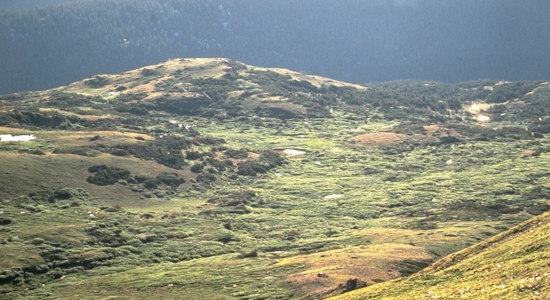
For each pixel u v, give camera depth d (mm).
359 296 74500
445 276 70625
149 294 108688
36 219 156875
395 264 111812
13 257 129250
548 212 82625
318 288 99500
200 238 153875
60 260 131875
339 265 111250
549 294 48688
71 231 148625
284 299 98312
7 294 116000
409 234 145125
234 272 118938
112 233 151250
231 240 154750
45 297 112562
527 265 60156
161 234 154750
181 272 122312
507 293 52781
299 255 128875
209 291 107250
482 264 69688
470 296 55781
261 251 144250
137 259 137250
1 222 151000
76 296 110875
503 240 80750
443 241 133875
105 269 130250
